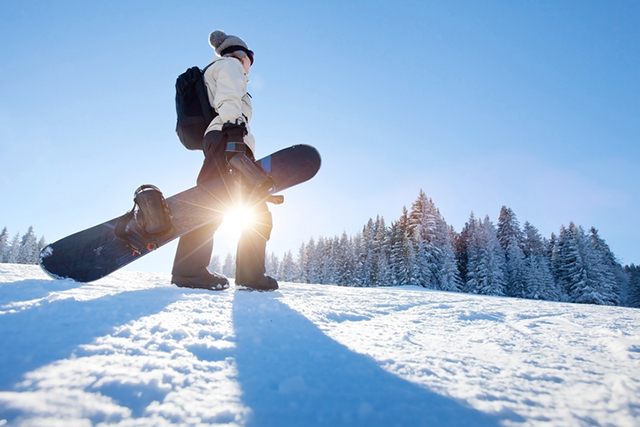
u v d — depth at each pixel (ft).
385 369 1.93
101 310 2.86
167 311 3.11
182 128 6.37
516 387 1.74
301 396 1.52
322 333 2.80
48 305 2.80
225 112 5.46
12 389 1.36
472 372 1.97
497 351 2.56
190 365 1.78
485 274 86.02
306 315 3.60
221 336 2.44
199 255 5.82
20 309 2.65
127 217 5.06
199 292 4.84
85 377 1.52
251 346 2.25
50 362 1.66
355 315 4.00
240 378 1.68
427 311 4.91
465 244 100.68
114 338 2.12
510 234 103.65
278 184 6.59
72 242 5.43
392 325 3.56
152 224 4.80
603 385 1.80
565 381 1.86
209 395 1.47
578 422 1.37
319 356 2.12
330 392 1.58
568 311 5.68
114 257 5.54
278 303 4.23
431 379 1.80
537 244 108.37
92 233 5.61
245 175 5.16
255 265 6.09
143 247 5.34
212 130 5.90
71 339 2.03
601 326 3.91
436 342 2.81
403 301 6.14
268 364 1.92
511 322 4.20
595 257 86.69
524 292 90.63
